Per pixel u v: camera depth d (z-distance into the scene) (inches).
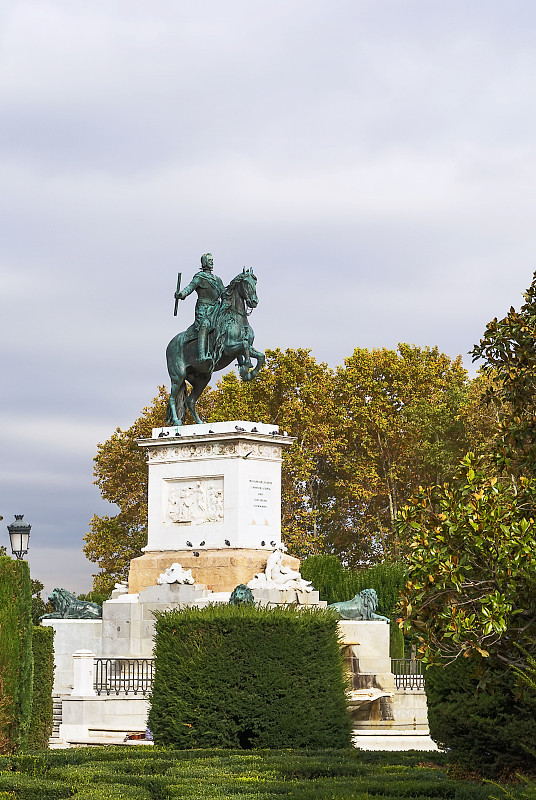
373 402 3243.1
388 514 3324.3
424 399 3142.2
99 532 3284.9
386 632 1547.7
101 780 775.7
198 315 1707.7
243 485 1628.9
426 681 832.3
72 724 1346.0
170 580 1594.5
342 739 1032.2
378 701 1419.8
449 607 690.2
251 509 1633.9
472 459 729.6
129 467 3282.5
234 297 1705.2
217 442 1648.6
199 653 1019.3
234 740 1009.5
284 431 3166.8
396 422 3235.7
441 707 804.6
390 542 3203.7
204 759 882.1
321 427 3166.8
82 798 697.0
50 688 1199.6
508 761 781.9
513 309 821.2
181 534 1667.1
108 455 3307.1
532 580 691.4
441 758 900.0
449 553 703.1
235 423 1643.7
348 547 3385.8
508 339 822.5
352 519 3373.5
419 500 744.3
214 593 1582.2
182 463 1678.2
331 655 1047.6
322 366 3272.6
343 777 798.5
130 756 916.0
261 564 1604.3
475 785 729.6
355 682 1467.8
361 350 3292.3
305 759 881.5
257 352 1716.3
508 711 784.9
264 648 1022.4
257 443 1657.2
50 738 1272.1
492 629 671.8
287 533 3127.5
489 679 721.0
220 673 1013.8
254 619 1026.1
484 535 689.6
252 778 784.9
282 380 3203.7
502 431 800.3
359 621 1540.4
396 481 3277.6
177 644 1028.5
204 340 1695.4
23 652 989.2
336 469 3233.3
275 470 1674.5
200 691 1010.7
